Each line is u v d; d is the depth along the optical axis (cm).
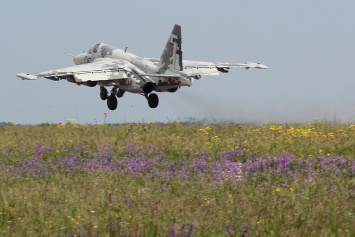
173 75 13225
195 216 3494
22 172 5222
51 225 3344
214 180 4766
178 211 3616
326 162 5469
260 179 4881
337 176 4991
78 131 8556
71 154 6159
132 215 3488
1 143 7250
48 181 4781
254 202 3988
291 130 7819
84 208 3709
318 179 4716
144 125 9038
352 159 5741
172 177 4878
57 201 3959
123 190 4325
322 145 6531
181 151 6306
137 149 6456
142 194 4150
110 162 5822
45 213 3603
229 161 5600
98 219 3453
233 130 8394
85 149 6556
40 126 9925
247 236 3161
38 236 3200
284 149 6316
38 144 6894
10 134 8412
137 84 13738
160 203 3816
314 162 5503
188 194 4219
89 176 4903
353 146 6450
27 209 3709
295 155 5944
